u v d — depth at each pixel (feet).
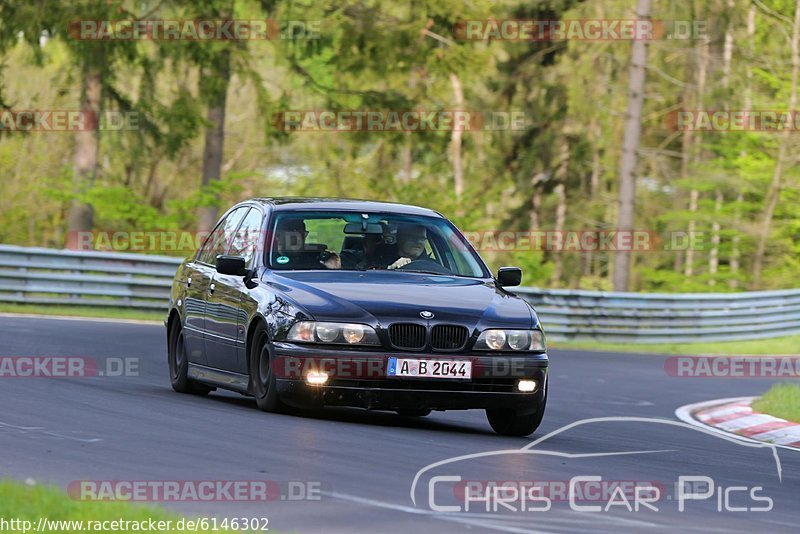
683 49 335.47
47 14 317.01
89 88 335.06
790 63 456.45
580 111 375.45
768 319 292.40
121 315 226.58
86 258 227.40
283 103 335.88
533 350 93.20
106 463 68.69
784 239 483.51
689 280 455.22
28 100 450.71
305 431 85.40
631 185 322.96
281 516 57.47
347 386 89.56
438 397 90.22
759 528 62.28
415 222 104.17
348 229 101.71
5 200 491.31
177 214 356.59
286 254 99.35
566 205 431.02
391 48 336.49
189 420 88.63
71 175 353.92
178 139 335.06
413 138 350.43
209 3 320.09
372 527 56.03
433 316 90.99
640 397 154.40
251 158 527.40
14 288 219.82
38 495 54.44
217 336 103.65
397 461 74.95
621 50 358.84
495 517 59.98
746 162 452.76
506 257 414.82
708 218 440.45
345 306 90.99
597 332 257.14
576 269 431.84
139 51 337.72
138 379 125.18
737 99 383.45
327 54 358.23
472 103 412.57
